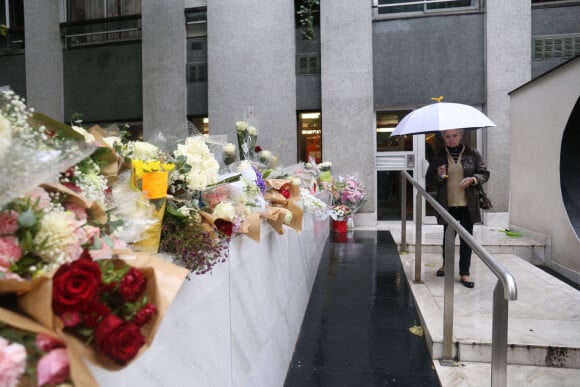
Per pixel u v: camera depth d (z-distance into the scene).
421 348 2.97
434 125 4.05
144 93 8.84
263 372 2.10
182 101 8.71
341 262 5.14
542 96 5.43
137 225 1.17
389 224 8.11
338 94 8.13
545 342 2.81
